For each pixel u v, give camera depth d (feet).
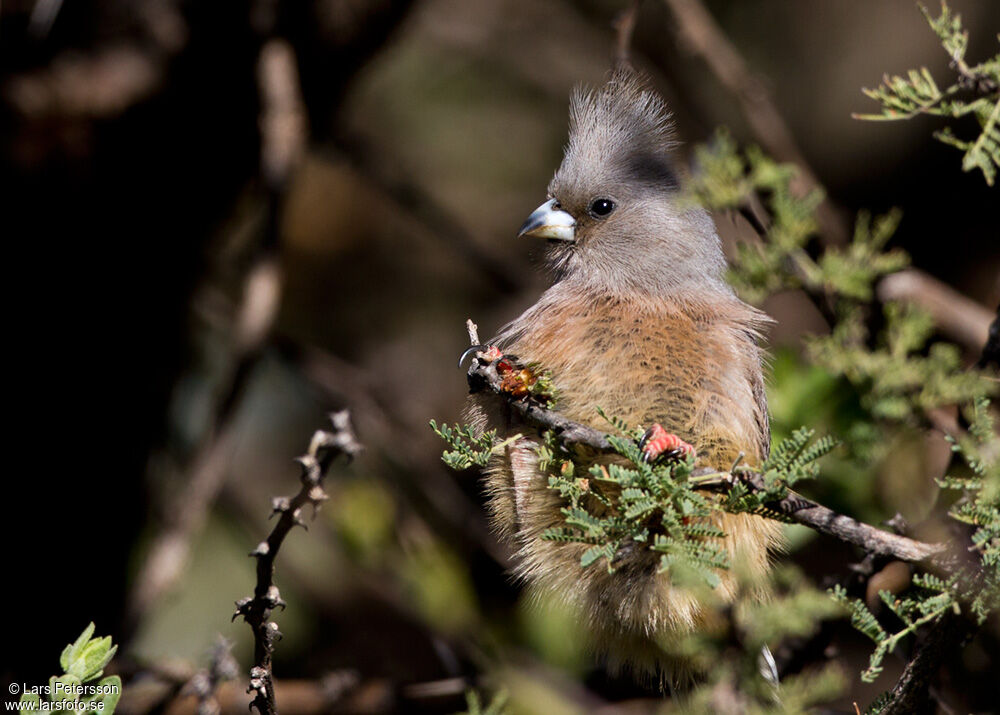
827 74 54.49
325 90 36.63
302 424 48.14
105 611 36.60
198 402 40.52
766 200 29.12
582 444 18.35
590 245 26.94
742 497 16.97
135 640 34.50
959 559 17.11
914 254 52.49
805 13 54.44
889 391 26.58
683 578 16.52
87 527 36.70
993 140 19.70
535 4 51.06
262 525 40.96
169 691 28.07
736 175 26.68
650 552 20.42
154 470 38.37
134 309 36.99
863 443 27.14
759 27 54.24
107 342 36.73
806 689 19.01
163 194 36.04
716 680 19.16
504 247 52.16
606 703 31.96
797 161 33.65
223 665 24.97
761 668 19.33
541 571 21.48
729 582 20.84
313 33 35.24
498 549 36.70
